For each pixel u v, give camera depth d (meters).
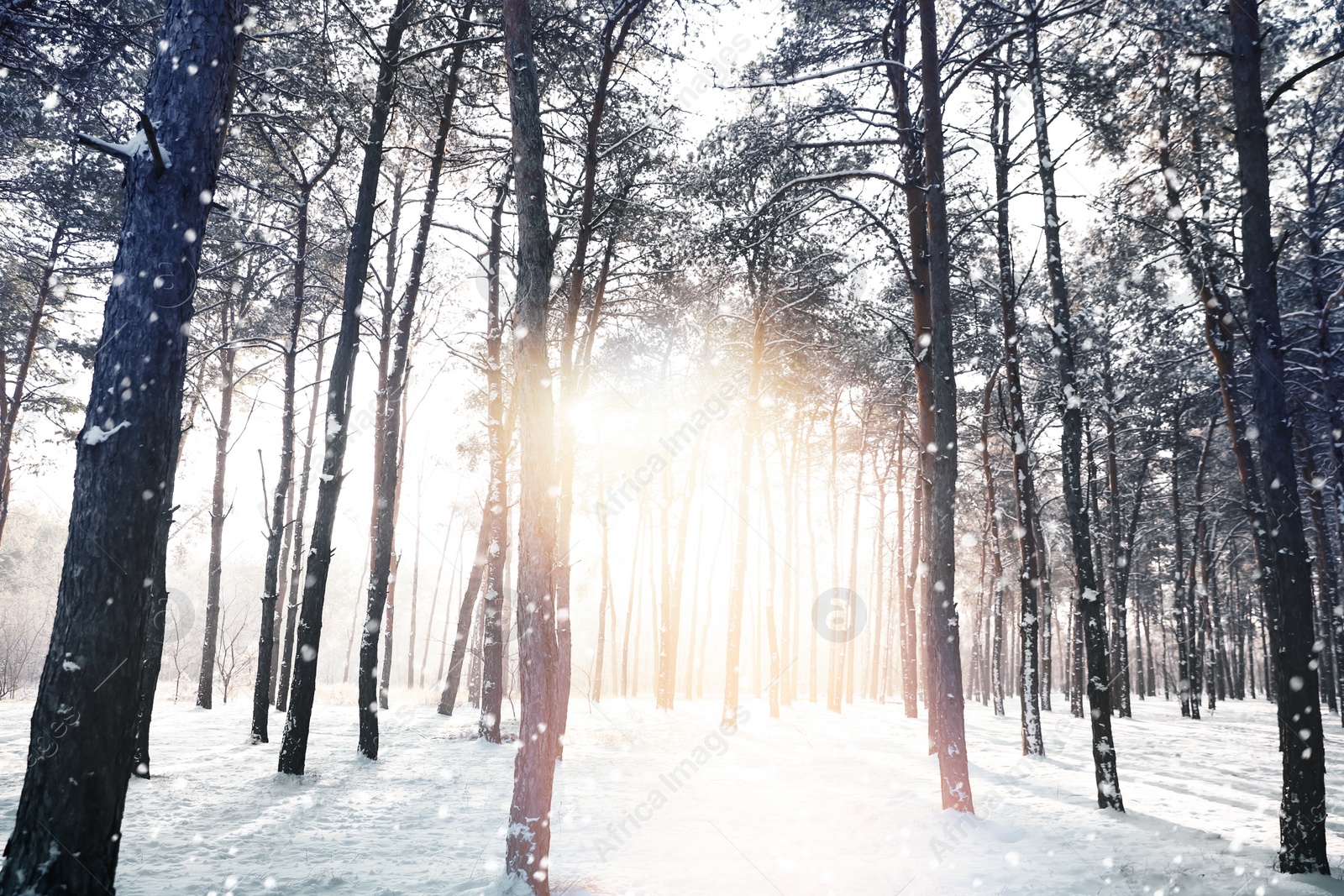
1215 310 10.94
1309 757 7.00
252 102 13.46
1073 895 6.25
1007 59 12.62
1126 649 27.17
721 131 12.59
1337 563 23.06
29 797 4.58
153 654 10.30
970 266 18.50
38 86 11.68
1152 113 10.97
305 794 9.73
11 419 20.11
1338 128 13.52
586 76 14.16
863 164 13.91
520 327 6.93
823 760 14.84
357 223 12.43
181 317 5.26
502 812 9.32
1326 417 17.12
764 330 21.53
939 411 10.42
